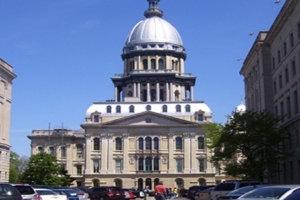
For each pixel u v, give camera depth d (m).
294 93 61.94
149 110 136.75
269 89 74.31
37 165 117.56
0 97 80.31
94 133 135.75
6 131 83.25
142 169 133.75
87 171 134.00
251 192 22.00
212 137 70.62
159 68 159.25
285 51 66.62
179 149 134.38
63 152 147.00
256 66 80.12
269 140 65.38
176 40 163.50
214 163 72.50
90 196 67.19
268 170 64.31
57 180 117.56
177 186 132.50
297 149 61.38
